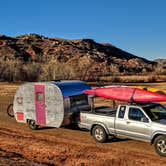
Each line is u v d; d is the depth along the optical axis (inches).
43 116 666.2
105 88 597.9
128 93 562.3
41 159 485.1
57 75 3634.4
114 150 516.7
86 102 670.5
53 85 642.8
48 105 654.5
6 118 828.6
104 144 555.5
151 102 554.3
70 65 4173.2
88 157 484.4
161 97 524.4
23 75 3538.4
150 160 464.4
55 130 678.5
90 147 537.6
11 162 447.8
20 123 761.0
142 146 537.3
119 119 544.1
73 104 645.9
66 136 621.0
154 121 501.0
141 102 549.6
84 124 590.9
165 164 446.3
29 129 695.7
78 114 633.0
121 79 3393.2
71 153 505.7
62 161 474.0
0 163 439.8
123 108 544.7
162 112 524.1
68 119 639.8
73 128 695.1
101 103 1102.4
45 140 593.3
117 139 586.2
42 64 3848.4
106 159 471.8
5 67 3521.2
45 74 3604.8
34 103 680.4
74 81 684.1
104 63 7746.1
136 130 521.3
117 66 7790.4
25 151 526.3
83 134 634.8
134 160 464.8
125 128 536.1
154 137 498.6
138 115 523.2
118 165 446.6
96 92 603.5
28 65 3646.7
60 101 632.4
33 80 3548.2
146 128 506.9
